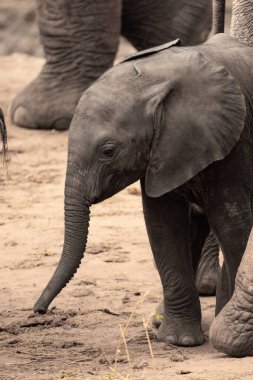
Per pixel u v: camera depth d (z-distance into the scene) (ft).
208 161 33.88
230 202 34.78
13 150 72.84
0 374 32.91
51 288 33.76
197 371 31.73
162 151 33.91
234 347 33.17
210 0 80.38
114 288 44.06
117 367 33.40
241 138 34.63
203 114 33.86
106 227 54.49
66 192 33.96
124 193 62.23
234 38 36.88
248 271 32.96
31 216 56.85
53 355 35.35
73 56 80.53
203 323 39.01
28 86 81.97
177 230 35.96
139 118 33.71
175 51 34.94
